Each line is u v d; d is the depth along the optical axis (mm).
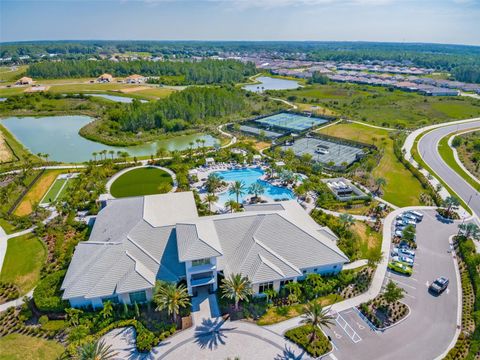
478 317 50844
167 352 46500
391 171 111375
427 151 131500
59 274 58188
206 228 58719
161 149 122062
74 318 50375
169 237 60688
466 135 151750
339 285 59438
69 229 74750
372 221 80375
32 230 75250
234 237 61594
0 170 106938
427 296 57688
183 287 55844
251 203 87750
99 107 196000
